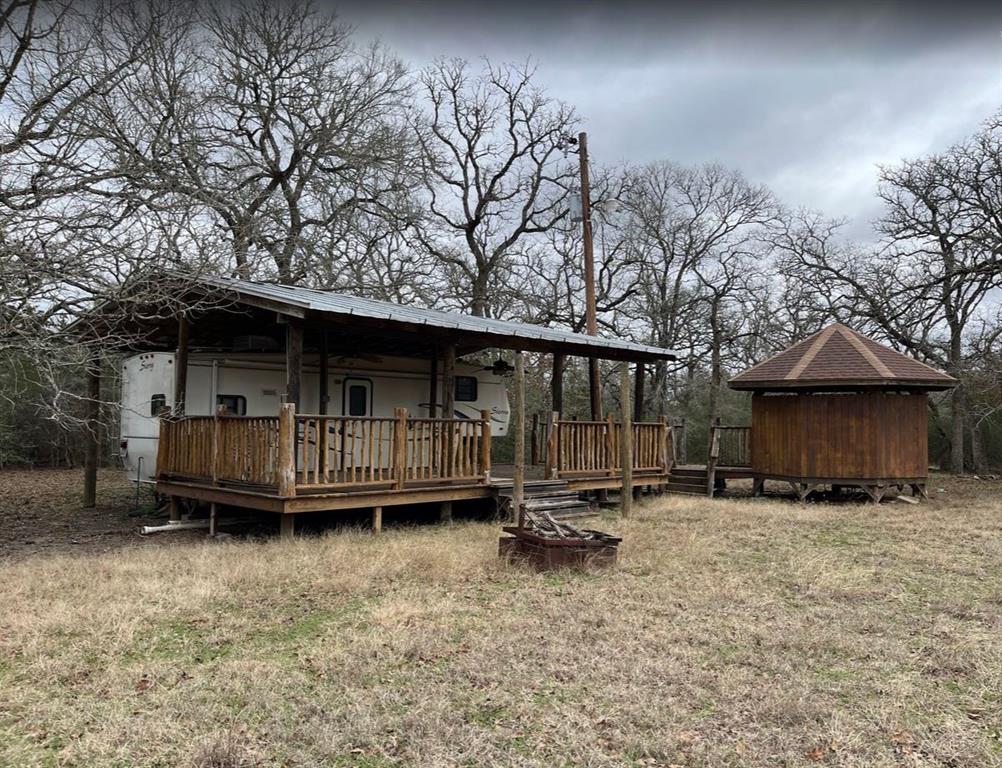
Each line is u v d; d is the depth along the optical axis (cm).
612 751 355
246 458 930
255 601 616
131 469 1246
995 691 434
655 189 2917
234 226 1405
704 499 1466
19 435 2156
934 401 2484
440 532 979
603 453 1294
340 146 2084
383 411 1245
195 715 388
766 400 1550
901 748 359
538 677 448
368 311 896
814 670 470
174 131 1464
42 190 875
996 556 877
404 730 373
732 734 373
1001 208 2102
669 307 2889
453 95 2730
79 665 461
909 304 2308
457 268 2806
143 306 1024
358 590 654
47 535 1010
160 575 698
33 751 351
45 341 848
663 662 474
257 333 1238
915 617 597
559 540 736
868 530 1080
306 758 343
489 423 1110
